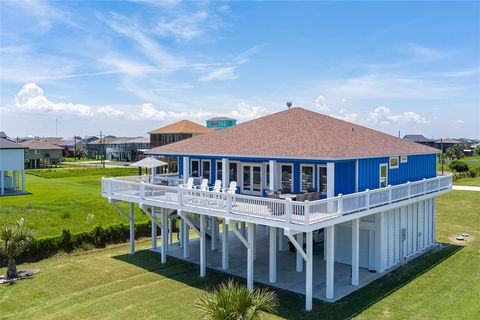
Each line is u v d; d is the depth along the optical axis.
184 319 16.22
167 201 22.11
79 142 160.75
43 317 16.56
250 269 19.14
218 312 12.41
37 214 34.12
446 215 38.44
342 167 20.28
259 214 17.58
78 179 67.12
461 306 16.83
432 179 25.38
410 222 24.73
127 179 29.39
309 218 16.17
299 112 26.64
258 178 23.53
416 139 145.25
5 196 44.41
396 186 21.47
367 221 21.86
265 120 27.34
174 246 27.81
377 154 21.53
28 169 87.56
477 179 65.56
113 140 149.62
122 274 21.91
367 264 22.08
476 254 24.98
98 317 16.48
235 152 22.64
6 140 48.41
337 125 26.05
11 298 18.58
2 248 21.33
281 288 19.41
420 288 19.06
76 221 32.03
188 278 21.20
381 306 17.06
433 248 26.58
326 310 16.80
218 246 27.66
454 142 162.25
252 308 12.68
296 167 21.72
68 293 19.19
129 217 26.11
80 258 25.25
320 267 22.50
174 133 73.50
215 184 23.23
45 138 170.38
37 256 25.30
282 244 26.08
